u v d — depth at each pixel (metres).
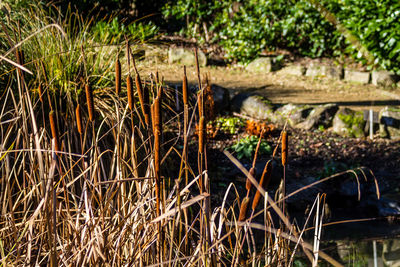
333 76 9.74
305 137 6.45
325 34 10.41
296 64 10.53
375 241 3.75
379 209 4.67
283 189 1.57
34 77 3.37
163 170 4.16
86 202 1.77
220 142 6.04
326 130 6.71
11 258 1.97
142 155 3.54
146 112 1.66
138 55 4.48
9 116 3.14
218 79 9.55
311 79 9.77
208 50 11.41
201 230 1.78
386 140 6.41
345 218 4.52
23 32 3.63
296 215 4.54
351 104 7.72
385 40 8.74
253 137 6.02
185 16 12.52
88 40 3.84
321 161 5.75
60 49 3.56
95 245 1.78
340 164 5.46
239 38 10.77
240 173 5.25
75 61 3.53
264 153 5.80
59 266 1.73
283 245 1.90
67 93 3.21
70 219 1.84
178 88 6.42
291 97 8.23
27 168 2.88
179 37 12.09
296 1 10.62
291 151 6.00
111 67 3.78
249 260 1.86
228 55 10.95
